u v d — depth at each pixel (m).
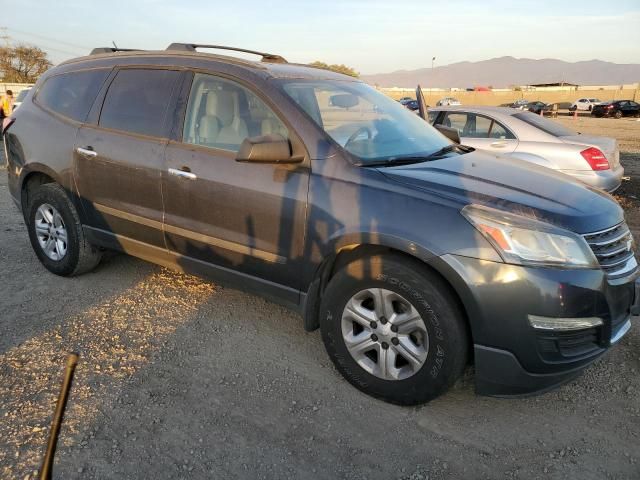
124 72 4.17
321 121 3.37
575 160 7.10
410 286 2.82
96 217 4.25
